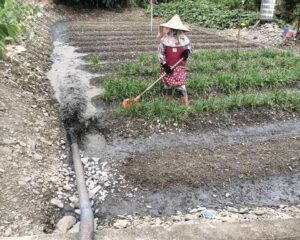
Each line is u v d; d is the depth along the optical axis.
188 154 4.88
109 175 4.43
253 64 8.28
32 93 6.32
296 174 4.59
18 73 6.69
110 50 9.88
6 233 3.30
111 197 4.06
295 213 3.91
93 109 6.21
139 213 3.84
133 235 3.24
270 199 4.16
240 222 3.44
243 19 13.83
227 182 4.36
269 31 12.23
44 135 5.10
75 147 4.95
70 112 6.07
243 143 5.25
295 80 7.56
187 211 3.91
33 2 15.11
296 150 5.06
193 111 5.95
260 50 9.61
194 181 4.32
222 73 7.60
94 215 3.79
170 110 5.86
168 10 17.78
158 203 4.00
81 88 7.08
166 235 3.24
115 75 7.55
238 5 15.79
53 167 4.46
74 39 11.19
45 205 3.78
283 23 12.62
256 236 3.26
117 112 5.93
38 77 7.17
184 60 5.82
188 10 16.73
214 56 8.87
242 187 4.31
